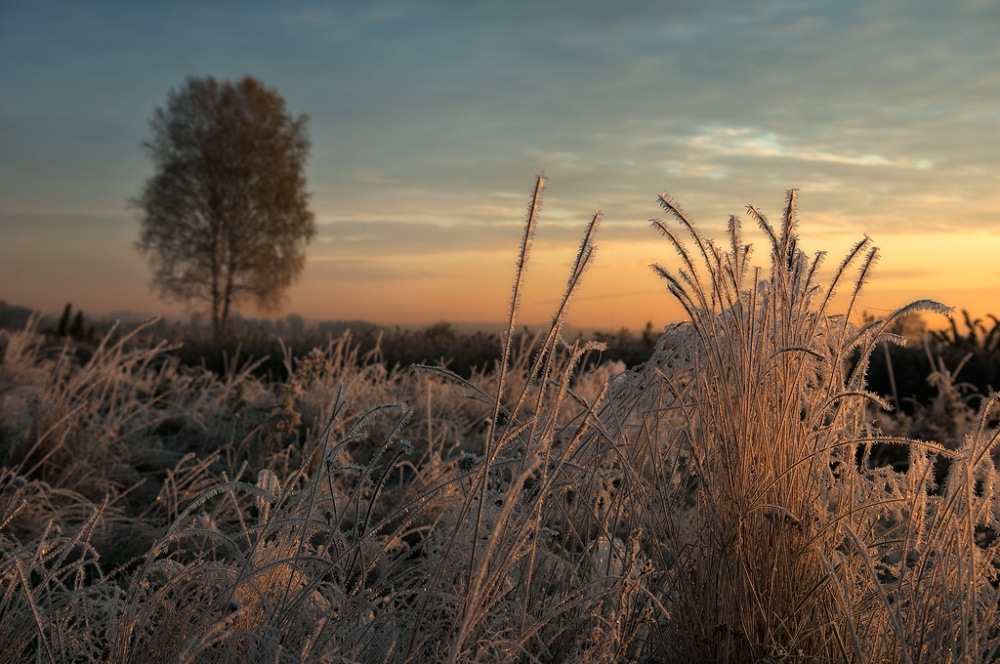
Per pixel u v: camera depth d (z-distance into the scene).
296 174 47.25
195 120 46.03
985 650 2.15
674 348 2.82
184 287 45.44
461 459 2.33
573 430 2.59
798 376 2.46
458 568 2.31
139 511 4.54
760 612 2.31
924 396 9.18
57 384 5.51
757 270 2.41
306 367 6.79
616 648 2.34
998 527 2.41
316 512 3.05
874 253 2.46
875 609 2.33
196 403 6.70
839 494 2.51
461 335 14.28
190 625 2.17
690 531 2.70
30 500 4.04
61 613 2.41
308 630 2.20
